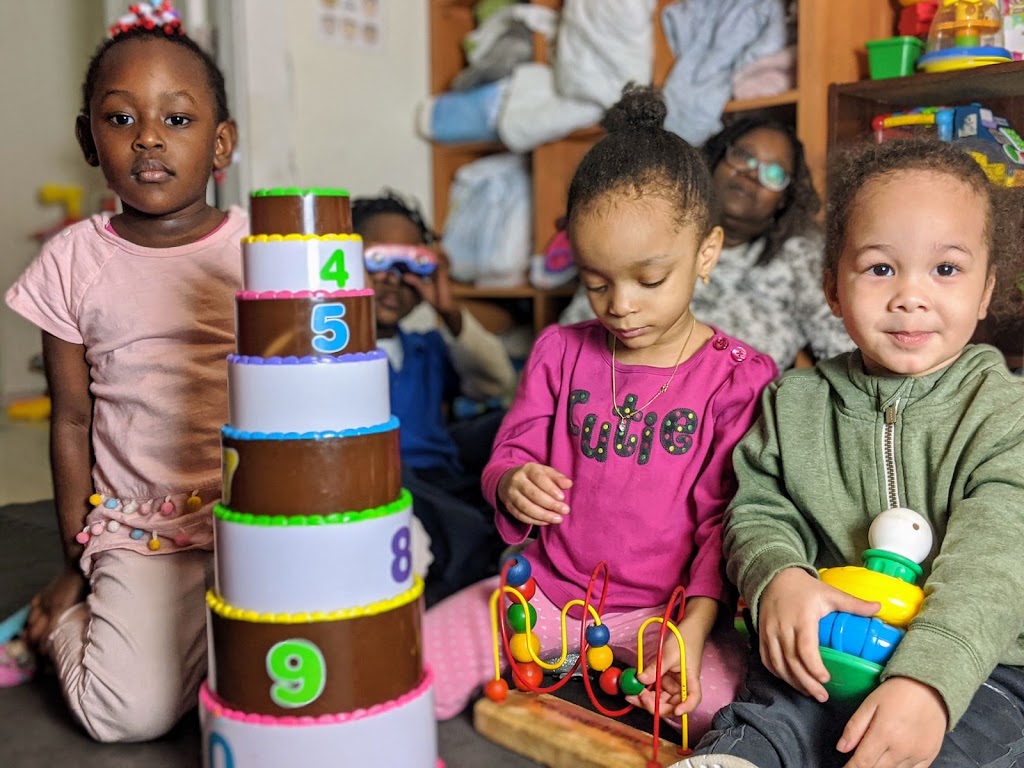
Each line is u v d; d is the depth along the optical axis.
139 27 1.19
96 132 1.15
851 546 0.96
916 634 0.80
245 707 0.78
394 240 1.93
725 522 1.04
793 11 1.94
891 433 0.97
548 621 1.15
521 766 0.98
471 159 2.75
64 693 1.10
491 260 2.53
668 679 0.97
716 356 1.15
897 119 1.49
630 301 1.05
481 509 1.70
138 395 1.17
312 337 0.79
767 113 1.94
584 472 1.16
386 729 0.78
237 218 1.25
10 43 3.28
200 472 1.19
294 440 0.77
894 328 0.94
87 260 1.20
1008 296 1.11
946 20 1.61
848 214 0.98
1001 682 0.90
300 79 2.41
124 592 1.12
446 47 2.71
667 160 1.05
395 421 0.84
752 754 0.81
